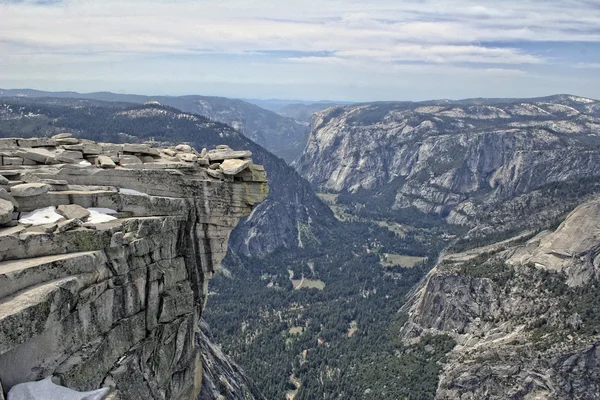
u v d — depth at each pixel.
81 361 23.67
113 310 26.92
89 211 28.67
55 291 21.91
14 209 26.53
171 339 32.41
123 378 26.75
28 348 21.38
